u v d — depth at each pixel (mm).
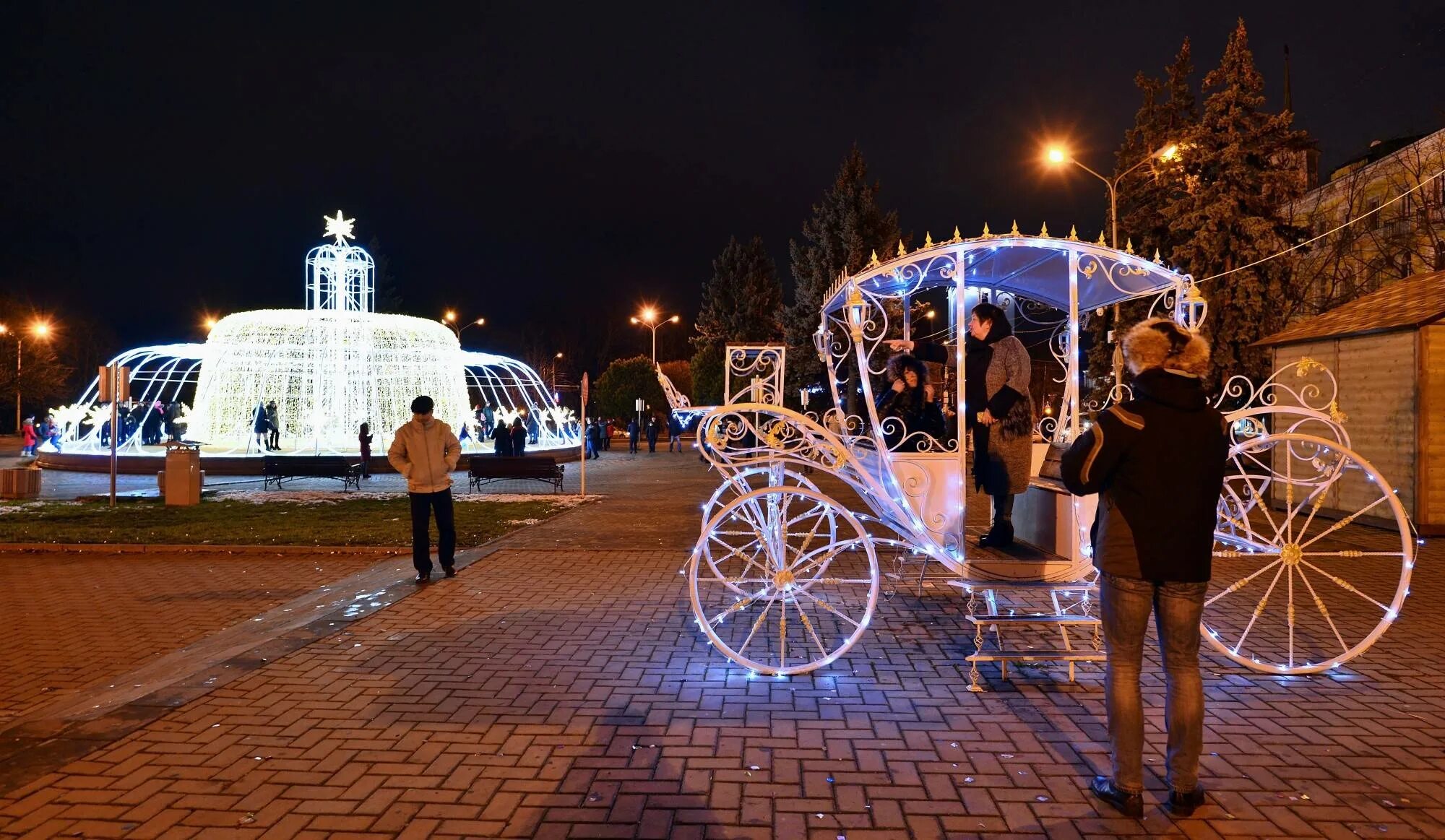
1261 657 5617
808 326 35781
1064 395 6840
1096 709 4633
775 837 3266
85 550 10062
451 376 28500
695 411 6098
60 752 4055
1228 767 3900
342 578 8461
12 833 3279
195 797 3584
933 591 7598
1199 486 3498
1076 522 5238
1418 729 4355
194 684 5039
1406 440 11250
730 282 51250
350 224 26969
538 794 3609
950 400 6453
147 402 29547
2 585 8148
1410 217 23875
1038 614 6254
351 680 5133
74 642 6137
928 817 3432
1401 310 11914
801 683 5090
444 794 3609
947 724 4418
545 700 4777
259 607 7184
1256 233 21719
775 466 6578
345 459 17688
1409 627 6352
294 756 4004
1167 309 6352
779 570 5625
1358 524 12062
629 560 9281
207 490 17500
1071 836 3293
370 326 26766
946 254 5551
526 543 10492
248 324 26438
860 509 14031
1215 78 22812
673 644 5945
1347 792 3645
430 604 7180
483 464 17562
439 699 4789
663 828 3330
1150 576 3473
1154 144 26156
